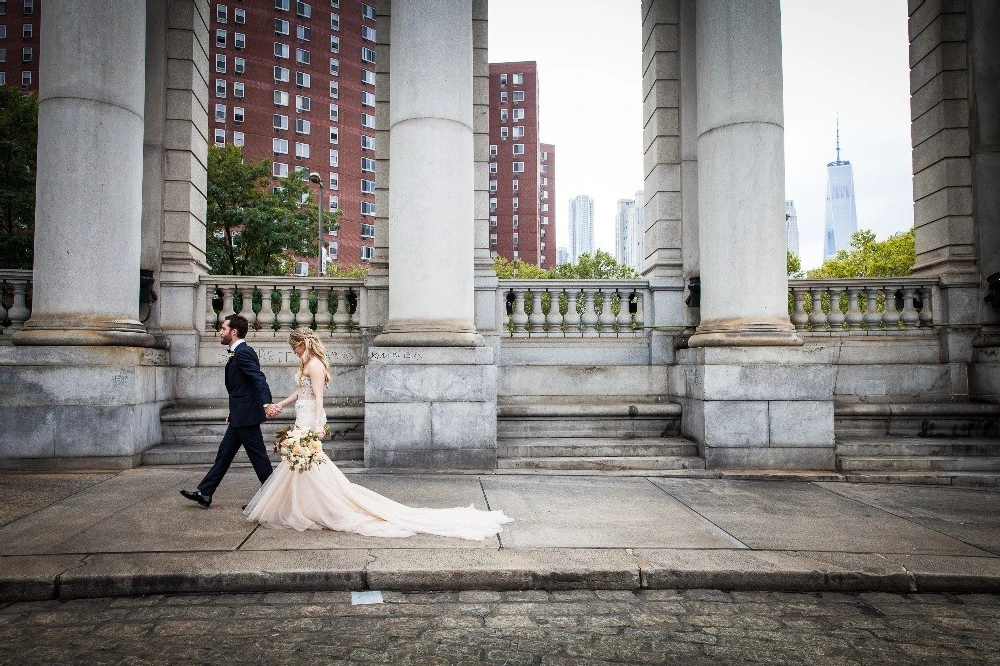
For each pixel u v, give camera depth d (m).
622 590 4.62
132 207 8.96
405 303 8.82
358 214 78.12
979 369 10.58
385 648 3.65
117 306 8.72
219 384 10.16
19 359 8.16
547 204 140.25
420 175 8.83
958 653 3.64
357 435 9.60
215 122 68.75
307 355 6.04
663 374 10.70
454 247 8.87
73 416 8.20
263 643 3.70
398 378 8.52
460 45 9.05
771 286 8.98
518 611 4.21
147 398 8.84
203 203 11.32
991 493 7.52
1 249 23.69
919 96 12.00
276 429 9.66
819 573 4.67
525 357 10.70
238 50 69.94
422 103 8.85
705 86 9.45
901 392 10.80
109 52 8.73
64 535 5.35
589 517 6.16
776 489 7.59
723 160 9.17
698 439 8.95
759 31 9.11
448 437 8.49
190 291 10.31
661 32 11.29
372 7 79.69
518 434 9.65
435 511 5.95
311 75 74.50
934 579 4.65
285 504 5.71
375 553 4.96
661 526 5.86
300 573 4.55
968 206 11.19
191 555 4.87
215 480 6.37
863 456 8.87
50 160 8.54
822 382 8.66
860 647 3.71
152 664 3.42
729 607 4.32
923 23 11.84
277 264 35.16
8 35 64.69
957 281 10.94
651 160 11.60
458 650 3.63
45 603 4.30
